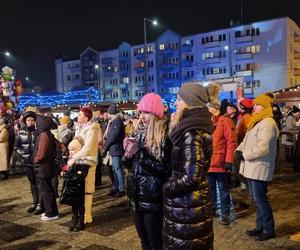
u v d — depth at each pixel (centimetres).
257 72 4109
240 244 451
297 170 899
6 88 1419
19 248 472
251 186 467
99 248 461
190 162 258
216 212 560
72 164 514
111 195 729
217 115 511
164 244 278
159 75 4891
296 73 4203
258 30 4078
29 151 627
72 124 870
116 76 5372
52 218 584
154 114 313
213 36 4394
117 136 699
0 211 645
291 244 445
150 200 312
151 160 311
